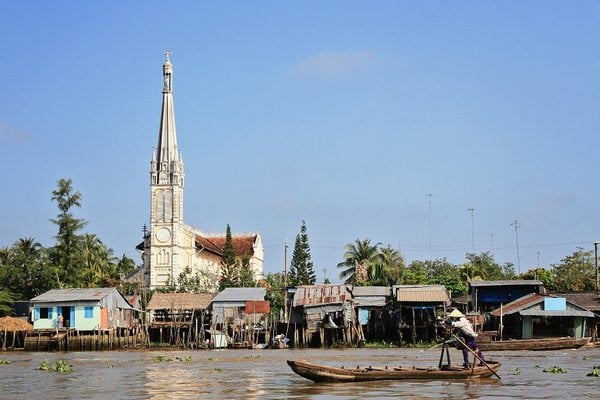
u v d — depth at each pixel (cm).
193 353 7725
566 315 7962
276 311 10194
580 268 11712
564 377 4116
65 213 10788
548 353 6656
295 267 13600
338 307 9000
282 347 8719
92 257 11919
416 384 3738
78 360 6500
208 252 15400
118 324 9406
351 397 3334
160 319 10175
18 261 10556
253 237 16138
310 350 8144
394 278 10944
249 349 8606
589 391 3509
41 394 3747
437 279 10700
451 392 3469
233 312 9538
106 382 4303
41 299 8975
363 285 10931
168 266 14262
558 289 11338
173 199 14425
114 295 9350
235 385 4022
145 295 11044
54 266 10519
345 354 7019
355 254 12075
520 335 8275
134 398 3541
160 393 3719
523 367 4922
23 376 4731
